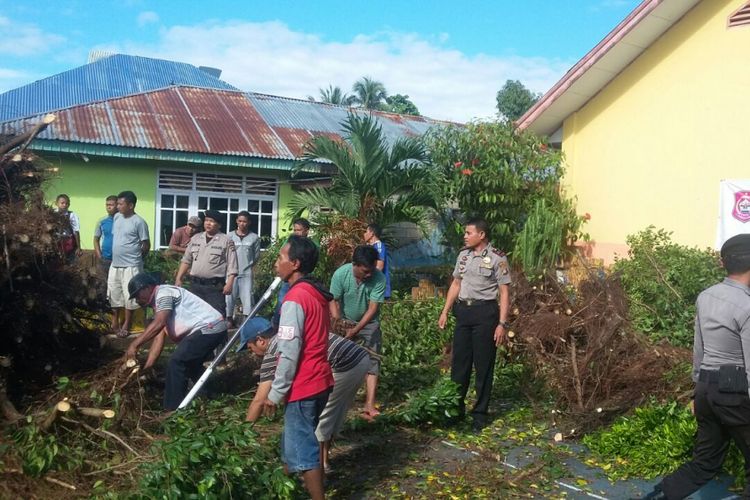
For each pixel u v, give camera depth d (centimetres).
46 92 2288
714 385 382
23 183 564
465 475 491
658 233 944
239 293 942
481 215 1166
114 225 871
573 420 580
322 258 1059
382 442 558
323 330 409
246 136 1305
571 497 457
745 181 907
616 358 593
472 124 1169
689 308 770
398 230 1341
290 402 399
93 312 621
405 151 1166
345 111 1672
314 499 398
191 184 1245
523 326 682
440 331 873
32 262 527
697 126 969
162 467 382
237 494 397
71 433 448
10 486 391
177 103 1406
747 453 386
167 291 560
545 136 1198
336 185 1165
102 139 1134
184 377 564
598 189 1117
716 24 944
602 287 652
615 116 1086
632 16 971
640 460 500
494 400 686
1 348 531
